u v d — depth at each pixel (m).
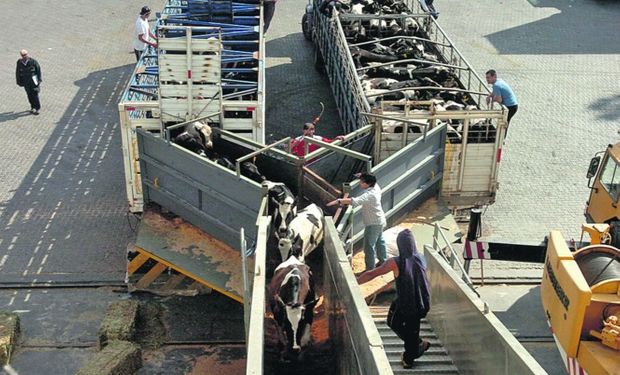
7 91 20.41
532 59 22.83
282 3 29.03
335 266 9.02
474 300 7.73
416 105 13.48
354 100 15.01
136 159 12.81
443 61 17.94
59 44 24.06
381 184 11.41
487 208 14.89
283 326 8.83
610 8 28.22
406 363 8.47
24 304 11.89
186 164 11.65
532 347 11.20
